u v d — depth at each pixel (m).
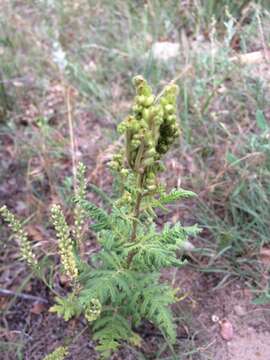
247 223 0.30
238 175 0.31
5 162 0.35
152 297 0.22
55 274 0.28
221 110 0.36
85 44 0.45
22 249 0.23
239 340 0.26
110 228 0.21
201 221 0.30
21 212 0.32
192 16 0.45
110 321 0.23
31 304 0.27
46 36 0.45
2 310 0.27
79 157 0.35
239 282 0.28
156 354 0.25
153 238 0.21
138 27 0.45
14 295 0.28
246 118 0.35
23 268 0.29
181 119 0.36
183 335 0.26
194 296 0.27
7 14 0.46
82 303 0.21
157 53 0.42
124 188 0.20
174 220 0.31
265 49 0.36
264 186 0.31
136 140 0.17
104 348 0.23
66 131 0.37
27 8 0.49
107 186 0.33
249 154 0.30
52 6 0.48
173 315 0.26
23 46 0.45
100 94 0.39
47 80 0.41
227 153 0.31
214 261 0.29
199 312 0.27
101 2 0.49
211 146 0.34
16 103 0.40
